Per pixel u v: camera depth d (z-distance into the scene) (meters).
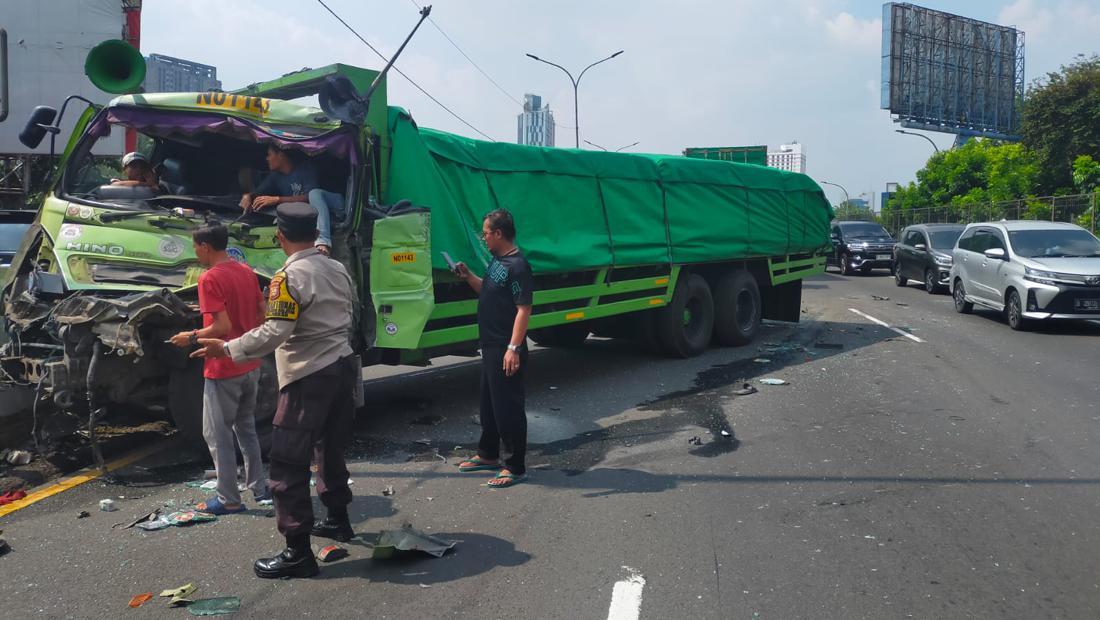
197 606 3.91
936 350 11.89
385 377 10.16
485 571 4.31
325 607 3.90
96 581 4.18
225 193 7.33
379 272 6.55
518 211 8.56
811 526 4.93
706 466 6.23
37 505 5.32
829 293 22.30
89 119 6.76
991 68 53.88
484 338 5.89
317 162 6.59
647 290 10.55
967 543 4.63
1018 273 14.12
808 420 7.67
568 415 8.05
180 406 6.00
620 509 5.28
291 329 4.15
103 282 6.01
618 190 10.11
